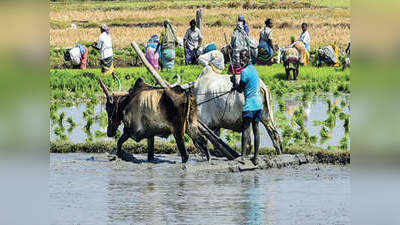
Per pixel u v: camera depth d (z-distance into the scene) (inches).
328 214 756.6
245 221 726.5
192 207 783.1
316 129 1286.9
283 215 745.6
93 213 759.7
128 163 1042.1
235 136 1240.8
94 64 2332.7
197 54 2171.5
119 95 1084.5
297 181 917.8
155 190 867.4
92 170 989.2
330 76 1899.6
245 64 1022.4
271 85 1736.0
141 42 2802.7
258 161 1007.6
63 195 842.8
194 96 1075.9
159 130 1040.2
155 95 1043.3
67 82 1818.4
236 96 1058.7
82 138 1238.3
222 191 861.2
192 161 1057.5
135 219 735.7
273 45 2191.2
